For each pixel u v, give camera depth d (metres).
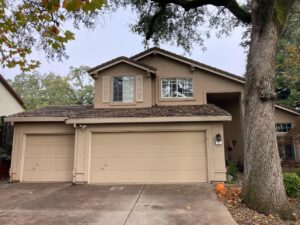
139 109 13.62
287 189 8.70
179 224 5.91
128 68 14.61
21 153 12.71
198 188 10.15
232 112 17.23
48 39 6.23
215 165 11.48
